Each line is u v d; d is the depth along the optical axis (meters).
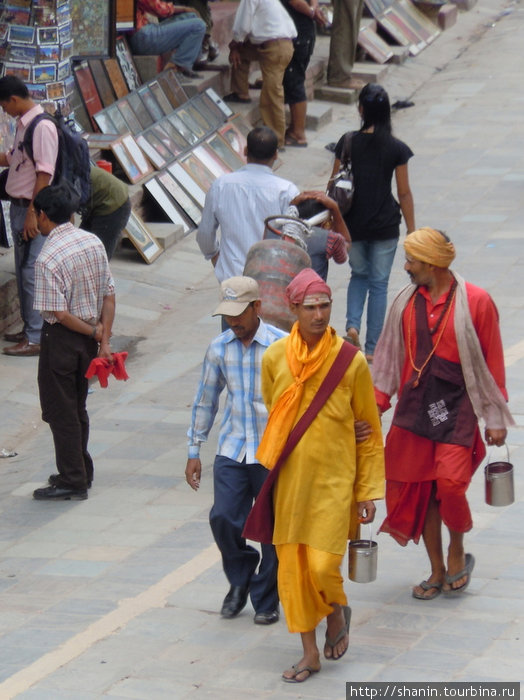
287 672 15.76
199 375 30.94
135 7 44.25
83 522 23.17
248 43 46.69
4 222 35.38
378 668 15.80
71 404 23.64
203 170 43.41
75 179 30.27
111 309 23.34
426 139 50.00
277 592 17.62
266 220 23.23
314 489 15.30
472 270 35.72
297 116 47.88
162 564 20.75
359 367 15.19
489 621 17.08
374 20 59.66
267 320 20.81
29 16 34.94
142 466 25.73
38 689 16.16
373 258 28.45
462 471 16.92
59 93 36.03
